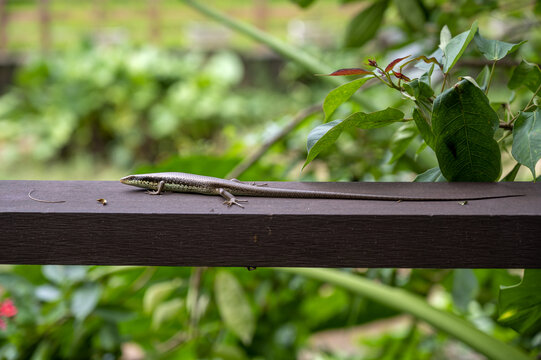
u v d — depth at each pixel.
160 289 1.10
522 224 0.76
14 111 3.57
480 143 0.81
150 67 3.60
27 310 1.04
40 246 0.78
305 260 0.77
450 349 1.25
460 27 1.16
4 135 3.49
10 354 1.00
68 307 1.06
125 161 3.52
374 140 1.19
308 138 0.81
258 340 1.25
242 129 3.48
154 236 0.77
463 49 0.79
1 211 0.77
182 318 1.17
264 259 0.77
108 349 1.07
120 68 3.58
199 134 3.50
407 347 1.24
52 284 1.09
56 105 3.52
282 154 1.30
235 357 1.11
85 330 1.07
